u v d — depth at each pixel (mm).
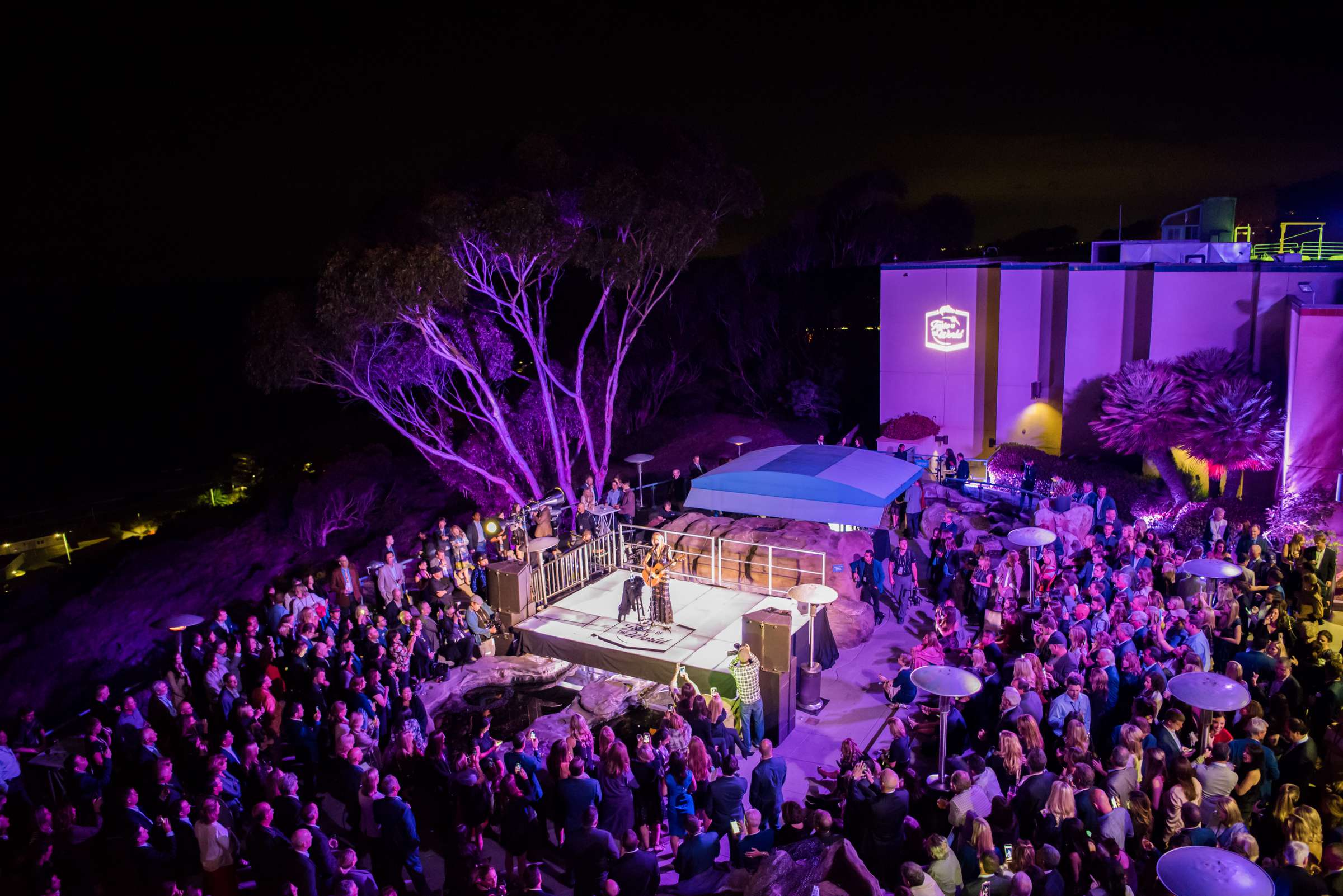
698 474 25078
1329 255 30906
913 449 27875
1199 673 9805
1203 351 27328
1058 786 8242
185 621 13539
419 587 17000
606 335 34031
